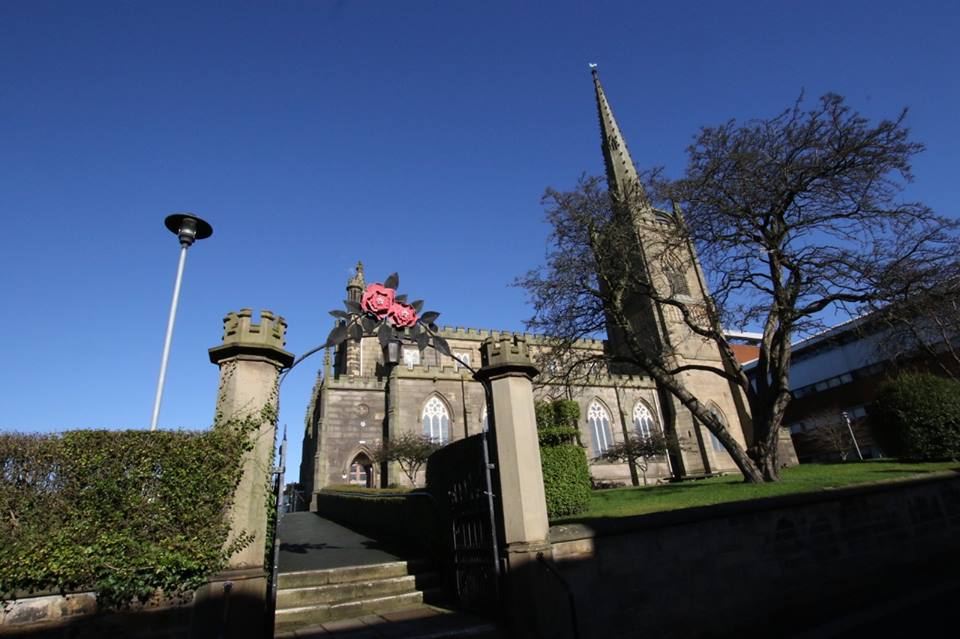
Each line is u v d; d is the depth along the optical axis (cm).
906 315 1559
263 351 767
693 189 1720
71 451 620
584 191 2002
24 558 570
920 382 1922
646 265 2008
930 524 1230
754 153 1617
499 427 859
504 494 812
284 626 836
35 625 568
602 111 5153
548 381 2025
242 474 703
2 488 584
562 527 803
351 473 3500
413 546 1259
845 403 3925
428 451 3178
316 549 1411
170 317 943
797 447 4328
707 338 1945
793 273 1678
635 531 841
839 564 1029
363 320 876
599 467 3844
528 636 720
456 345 4622
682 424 3897
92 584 598
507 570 777
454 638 736
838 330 3578
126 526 624
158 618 616
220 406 736
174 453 665
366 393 3647
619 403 4141
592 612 764
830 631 841
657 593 822
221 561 649
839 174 1571
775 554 959
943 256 1480
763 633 863
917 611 884
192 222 1016
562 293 1914
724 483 1750
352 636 758
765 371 1750
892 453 1964
